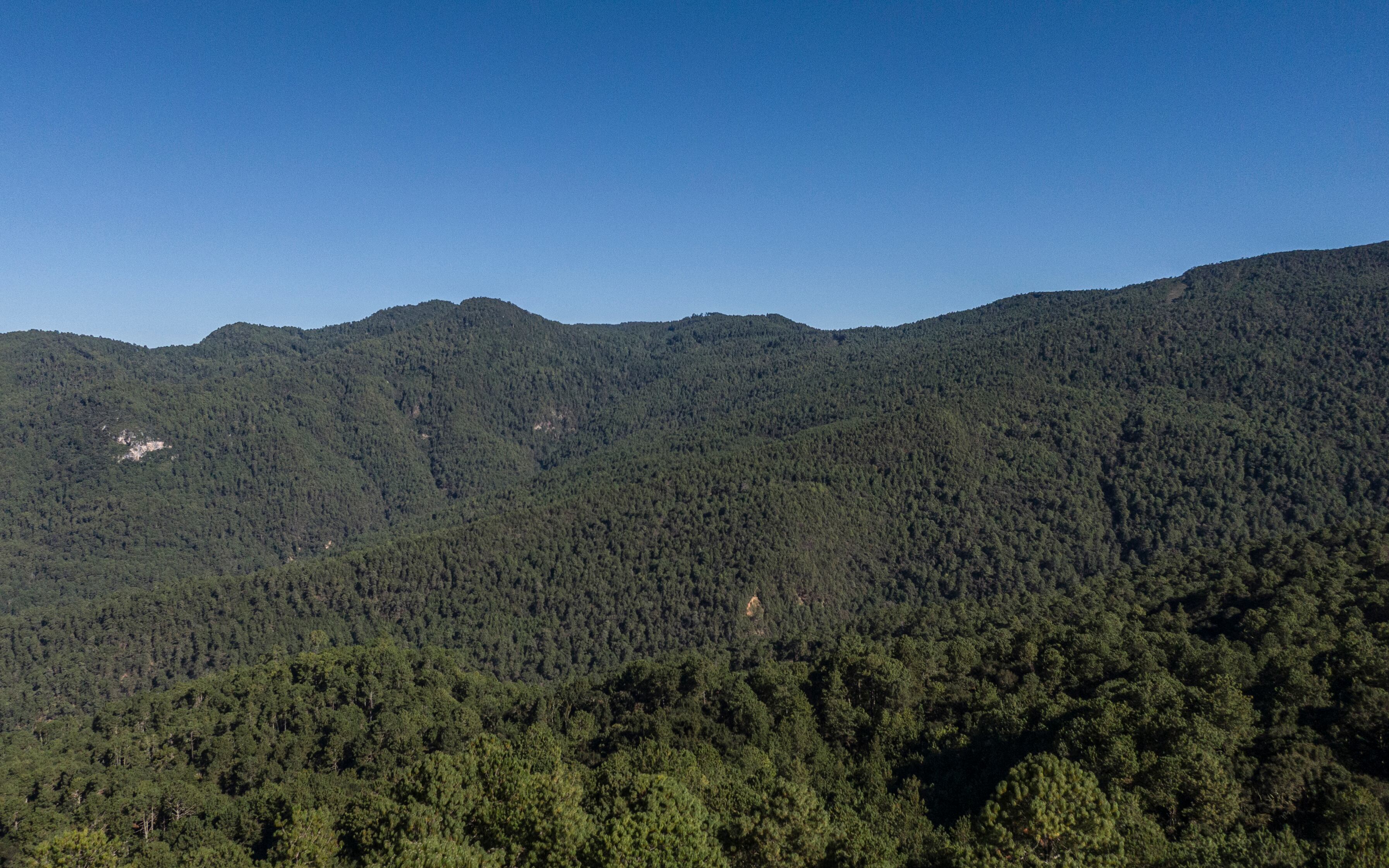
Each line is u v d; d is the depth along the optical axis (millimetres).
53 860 48406
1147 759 48656
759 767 62219
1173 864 35719
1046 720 61812
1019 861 33125
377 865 36562
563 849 38094
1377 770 48438
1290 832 37312
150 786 73875
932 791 58125
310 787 73875
